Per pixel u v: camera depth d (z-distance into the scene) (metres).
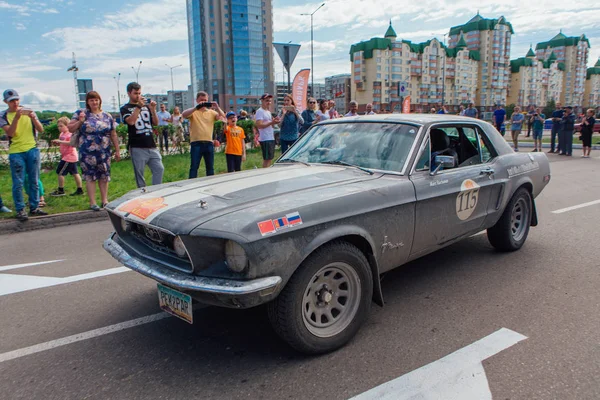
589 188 9.16
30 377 2.81
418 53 103.25
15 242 6.06
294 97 12.68
